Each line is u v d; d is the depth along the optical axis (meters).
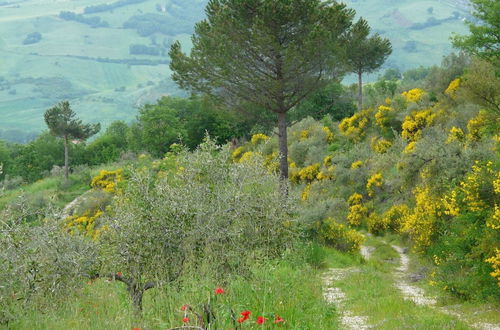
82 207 34.75
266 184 10.55
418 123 34.84
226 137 58.25
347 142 42.06
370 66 48.81
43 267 7.84
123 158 62.69
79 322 7.49
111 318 7.55
